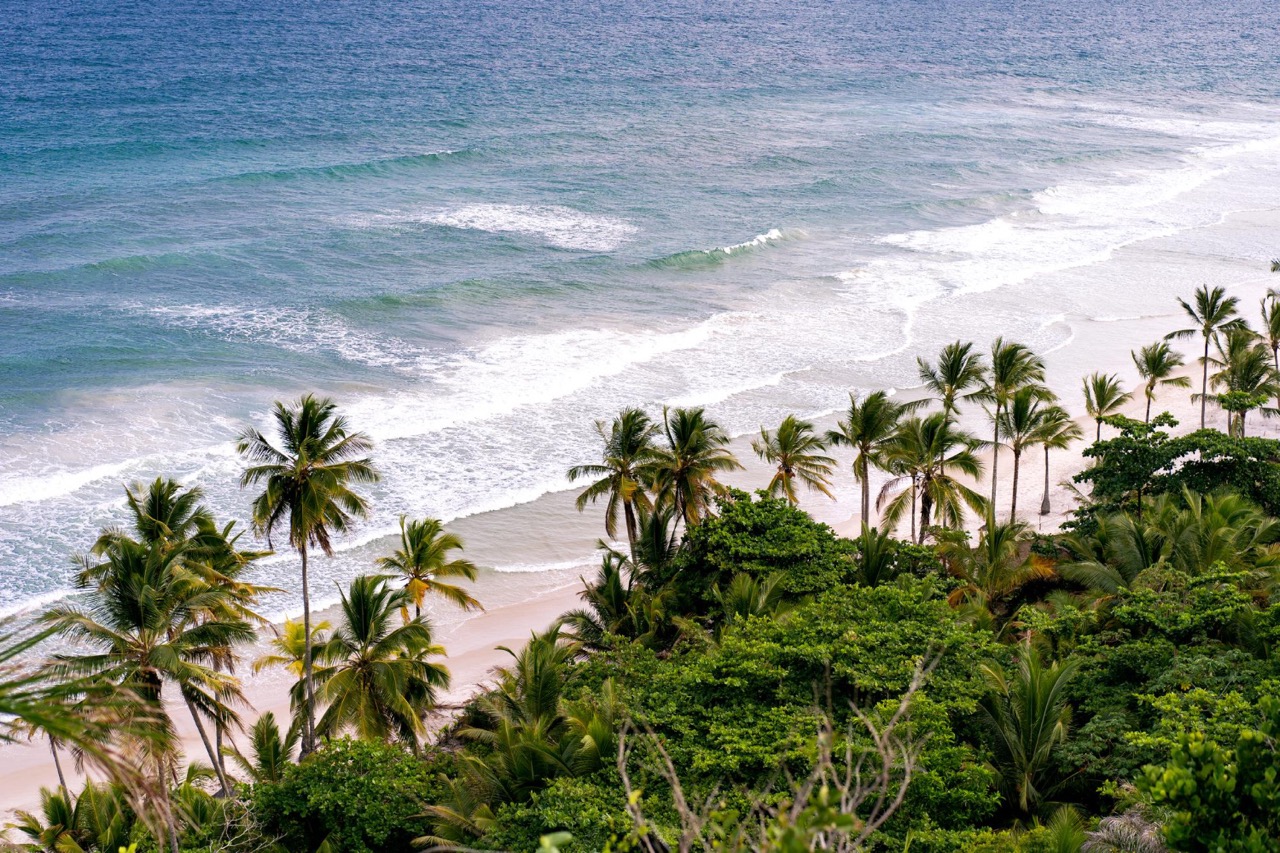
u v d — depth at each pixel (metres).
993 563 38.41
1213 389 57.06
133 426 54.78
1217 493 41.12
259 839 26.75
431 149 114.75
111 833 26.91
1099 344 70.75
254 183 99.50
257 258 80.12
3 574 42.72
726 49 197.88
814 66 183.12
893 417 43.97
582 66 173.88
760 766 25.05
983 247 89.94
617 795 24.42
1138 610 30.38
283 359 63.72
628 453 41.62
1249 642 29.78
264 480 50.44
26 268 75.25
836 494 53.88
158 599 27.03
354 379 61.72
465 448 54.97
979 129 136.38
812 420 59.28
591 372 63.91
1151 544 36.09
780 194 104.31
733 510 39.72
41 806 33.06
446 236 87.50
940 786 23.22
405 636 32.28
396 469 52.69
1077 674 29.27
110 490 49.03
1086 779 25.89
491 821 24.45
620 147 120.31
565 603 44.59
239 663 40.31
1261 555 35.78
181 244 81.62
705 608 38.12
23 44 169.75
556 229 90.81
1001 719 26.92
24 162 101.75
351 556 46.38
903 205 101.38
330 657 32.28
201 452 52.75
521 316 72.25
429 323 70.38
